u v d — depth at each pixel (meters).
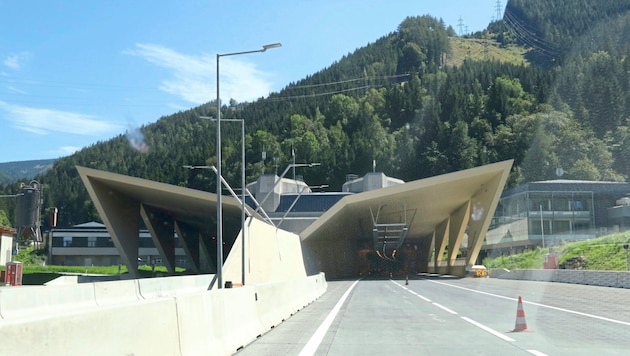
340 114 159.25
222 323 11.15
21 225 61.75
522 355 10.91
